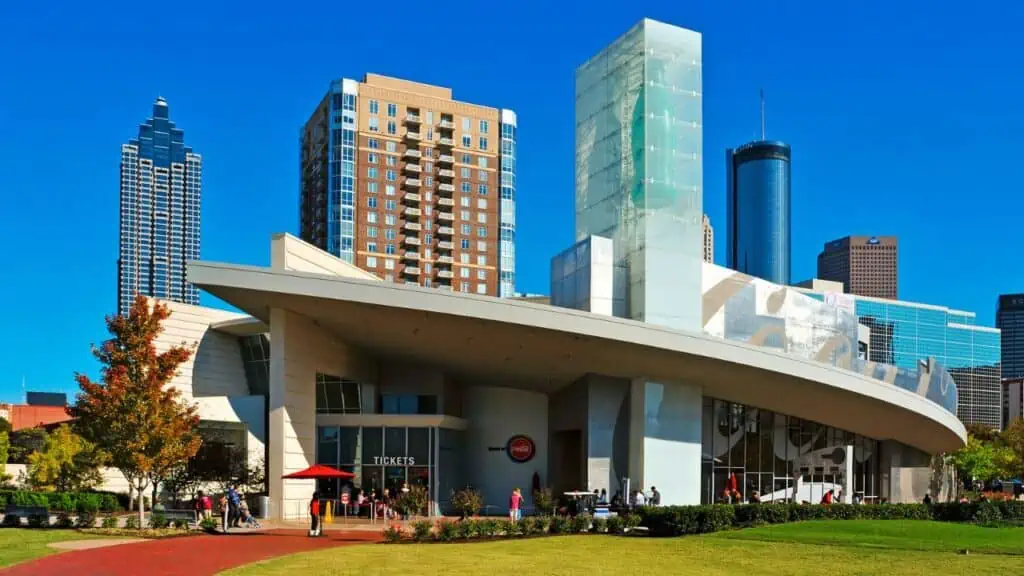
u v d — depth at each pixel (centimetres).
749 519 3497
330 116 15612
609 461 4762
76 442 5288
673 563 2455
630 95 5547
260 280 4034
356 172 15488
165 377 3403
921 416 5391
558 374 4931
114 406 3291
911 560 2525
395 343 4784
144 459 3284
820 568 2364
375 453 4675
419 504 4262
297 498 4312
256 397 5166
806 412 5425
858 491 5978
